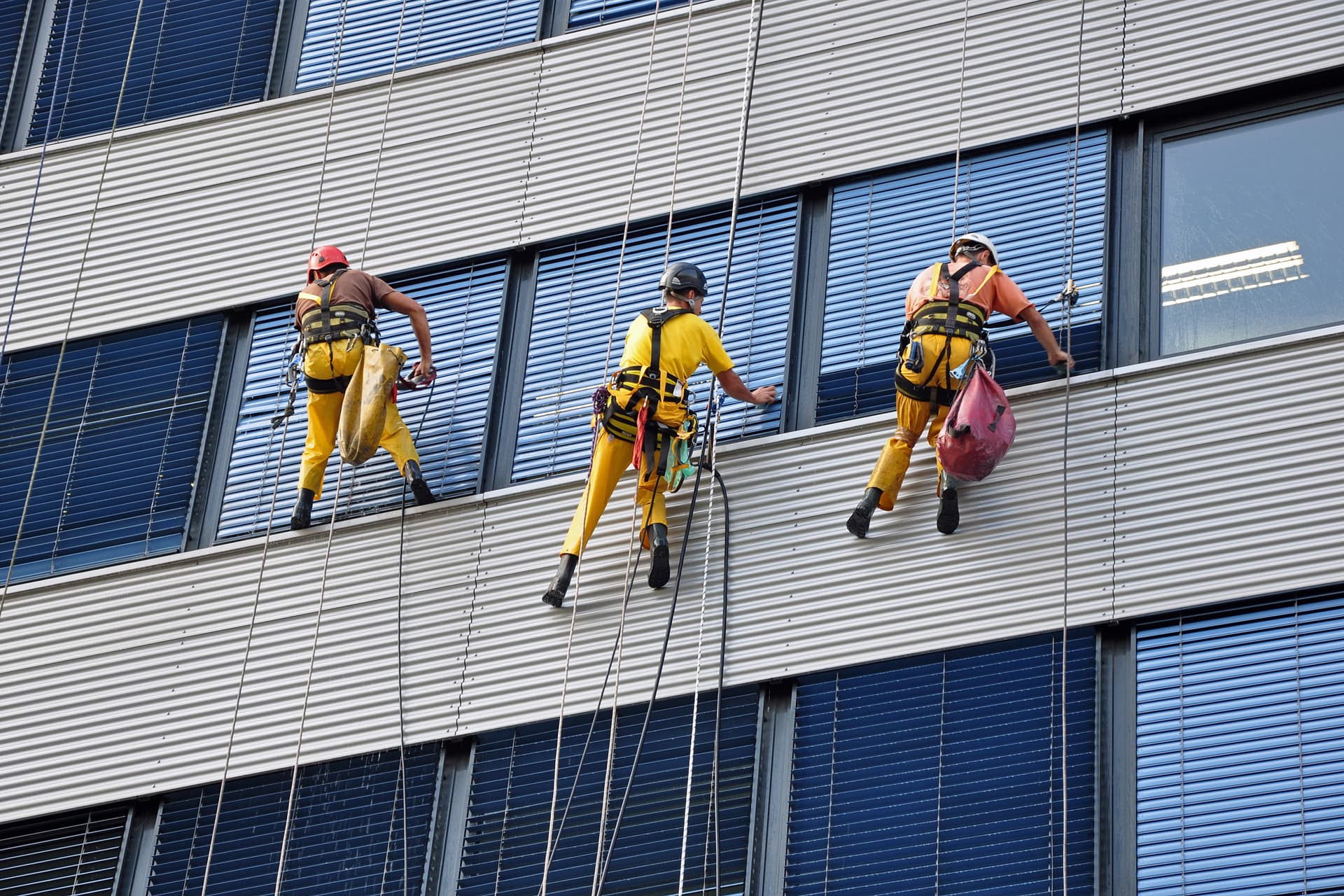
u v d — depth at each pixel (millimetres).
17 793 31047
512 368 32406
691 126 32938
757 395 29766
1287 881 25516
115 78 36969
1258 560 27250
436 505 31234
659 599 29516
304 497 31578
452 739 29703
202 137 35594
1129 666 27344
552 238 32938
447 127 34312
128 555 32781
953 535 28656
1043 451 28750
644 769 28750
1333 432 27656
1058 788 26969
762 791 28109
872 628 28484
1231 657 27016
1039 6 31844
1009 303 28625
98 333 34656
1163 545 27703
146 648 31547
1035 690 27609
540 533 30609
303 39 36312
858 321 30859
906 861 27156
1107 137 30812
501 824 29031
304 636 30922
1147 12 31266
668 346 29141
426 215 33750
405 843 29266
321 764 30156
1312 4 30531
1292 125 30234
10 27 38031
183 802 30656
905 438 28703
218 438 33438
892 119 31953
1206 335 29109
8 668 31969
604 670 29312
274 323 34125
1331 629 26750
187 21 37156
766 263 31750
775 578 29188
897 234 31344
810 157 32094
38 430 34281
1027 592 28000
